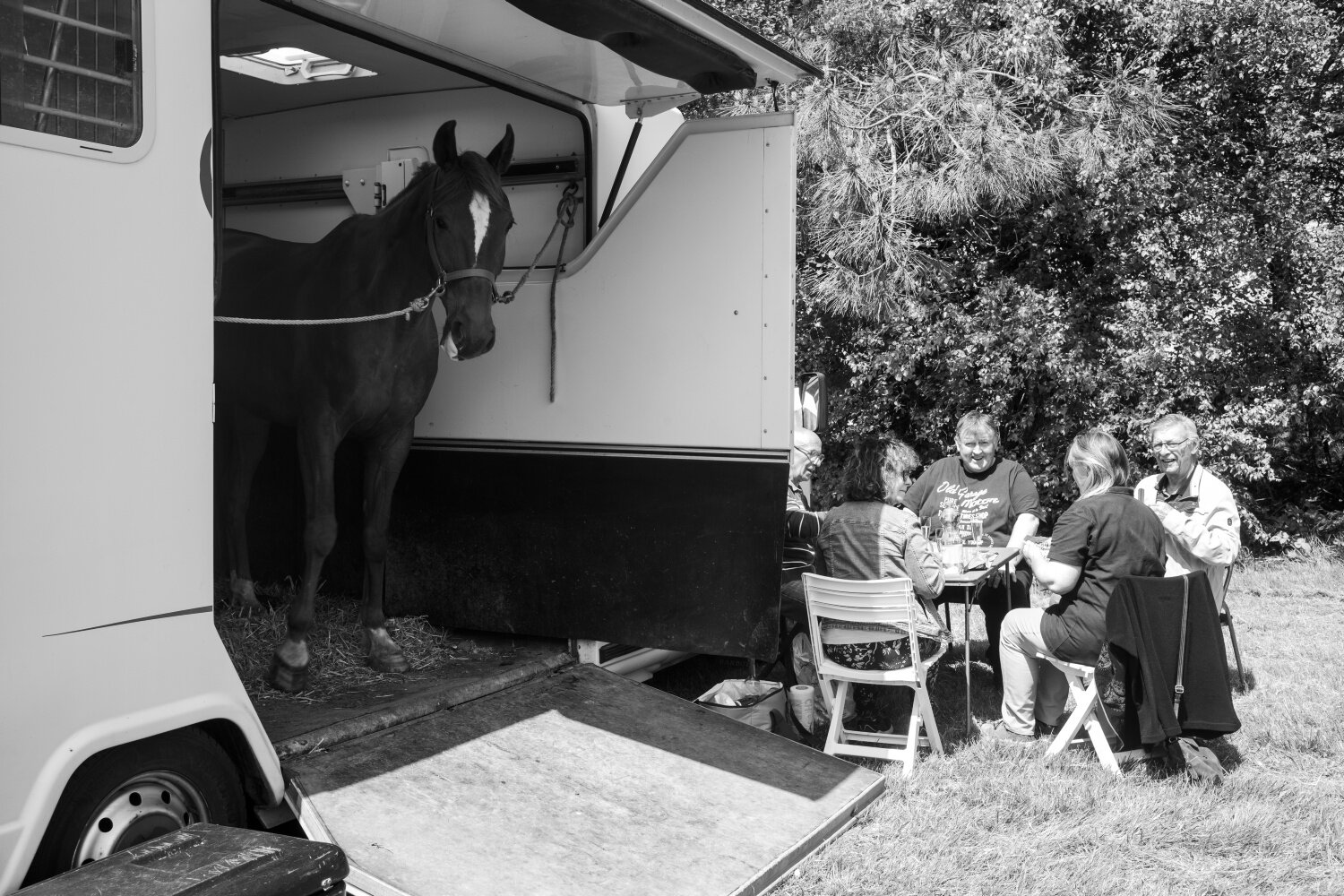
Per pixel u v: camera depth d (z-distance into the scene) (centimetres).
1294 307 988
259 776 285
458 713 374
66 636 233
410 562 486
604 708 404
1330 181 1070
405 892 275
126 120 245
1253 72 992
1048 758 443
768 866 325
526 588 460
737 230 414
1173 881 347
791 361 407
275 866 224
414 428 463
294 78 496
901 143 796
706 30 371
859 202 757
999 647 525
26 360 225
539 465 456
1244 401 977
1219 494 525
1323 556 997
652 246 430
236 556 466
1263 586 869
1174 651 412
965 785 416
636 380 435
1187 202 977
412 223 382
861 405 1038
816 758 402
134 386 247
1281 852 367
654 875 308
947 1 820
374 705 374
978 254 1055
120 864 223
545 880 296
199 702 262
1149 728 407
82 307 236
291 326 404
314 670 412
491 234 364
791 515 500
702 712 414
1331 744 472
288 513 522
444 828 307
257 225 567
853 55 820
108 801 250
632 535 438
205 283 263
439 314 475
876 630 441
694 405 424
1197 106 1013
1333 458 1111
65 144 231
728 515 420
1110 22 988
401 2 382
